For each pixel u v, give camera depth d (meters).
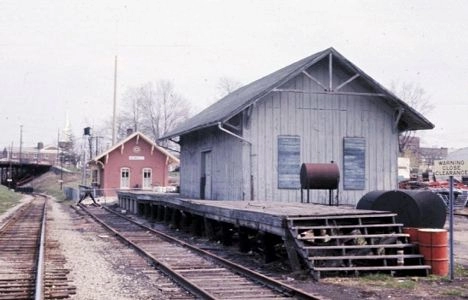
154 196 25.86
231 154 20.88
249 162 19.70
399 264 10.80
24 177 92.12
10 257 13.17
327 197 20.36
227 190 21.27
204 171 25.03
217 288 9.20
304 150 20.28
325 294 8.88
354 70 19.91
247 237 14.13
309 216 10.85
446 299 8.57
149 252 14.02
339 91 20.64
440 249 10.68
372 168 20.95
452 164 10.05
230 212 13.90
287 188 19.98
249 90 24.02
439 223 12.40
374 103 21.11
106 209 35.75
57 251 14.14
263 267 11.75
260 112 19.94
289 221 10.72
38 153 122.50
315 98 20.52
